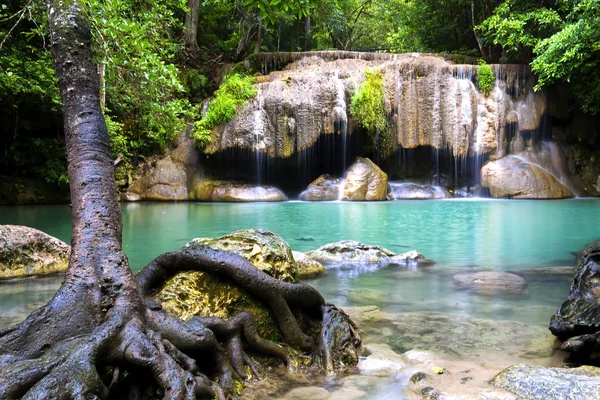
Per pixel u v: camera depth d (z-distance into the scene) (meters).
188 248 3.10
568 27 14.61
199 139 15.92
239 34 22.83
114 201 2.75
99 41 4.44
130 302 2.35
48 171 14.36
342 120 16.09
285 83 16.22
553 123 18.58
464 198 16.30
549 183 15.93
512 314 3.95
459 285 4.95
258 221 10.27
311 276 5.39
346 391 2.53
